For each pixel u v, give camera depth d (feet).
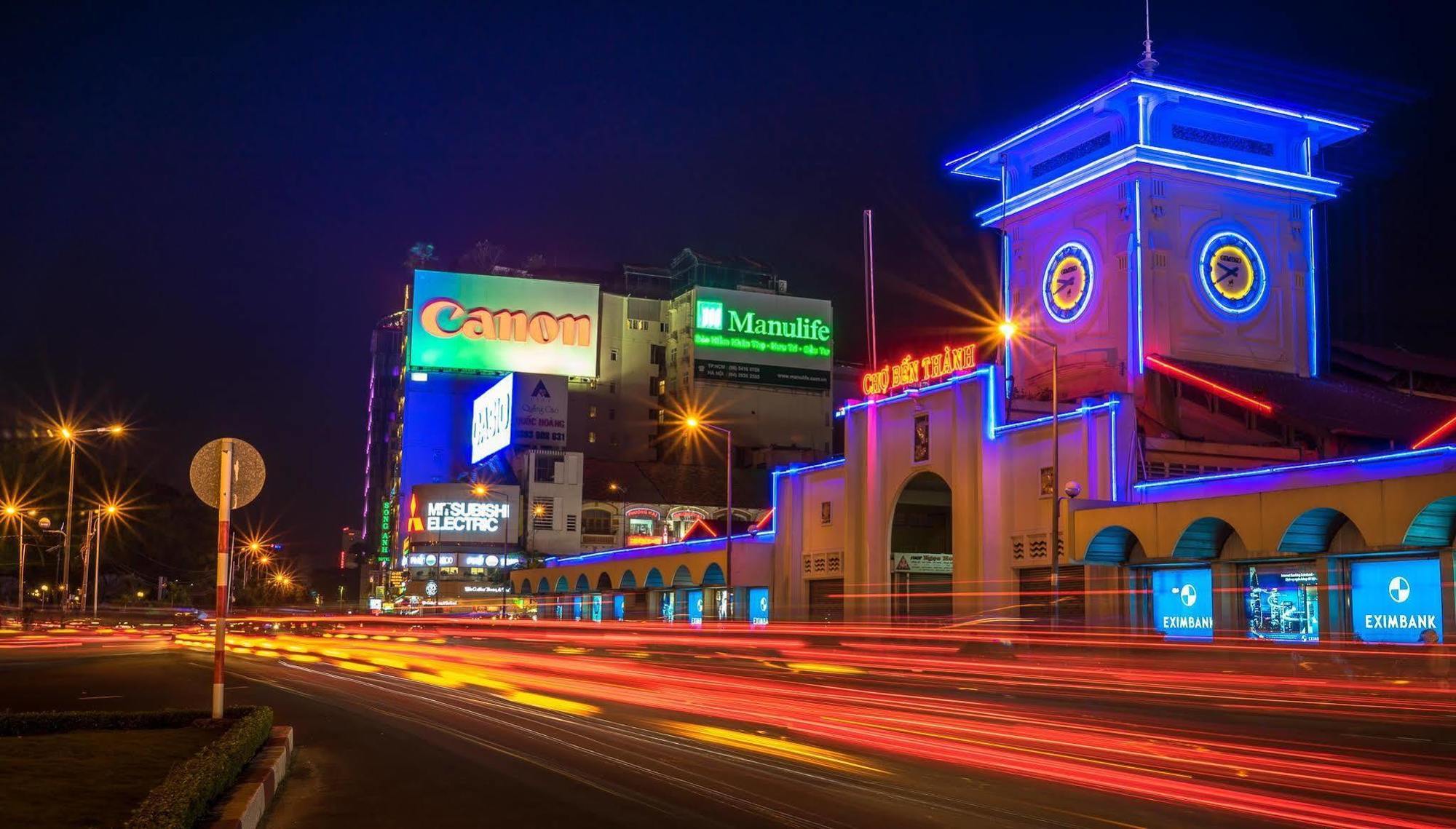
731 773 47.09
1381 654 108.58
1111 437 155.53
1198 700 85.76
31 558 410.11
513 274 439.22
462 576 368.48
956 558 178.19
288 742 51.62
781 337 415.85
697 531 290.97
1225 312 192.75
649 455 424.05
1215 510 132.77
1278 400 174.70
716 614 242.37
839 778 45.83
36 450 425.28
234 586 512.22
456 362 409.08
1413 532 113.50
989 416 175.11
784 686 97.09
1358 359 210.79
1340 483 129.49
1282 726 67.51
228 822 33.30
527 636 226.58
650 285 443.73
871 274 252.01
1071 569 157.89
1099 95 191.21
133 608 387.75
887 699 84.02
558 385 382.83
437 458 416.05
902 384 193.26
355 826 36.96
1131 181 190.39
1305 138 200.95
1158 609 147.02
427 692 89.30
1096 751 54.49
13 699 82.17
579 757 51.85
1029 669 122.21
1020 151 213.66
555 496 367.04
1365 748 56.65
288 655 154.10
